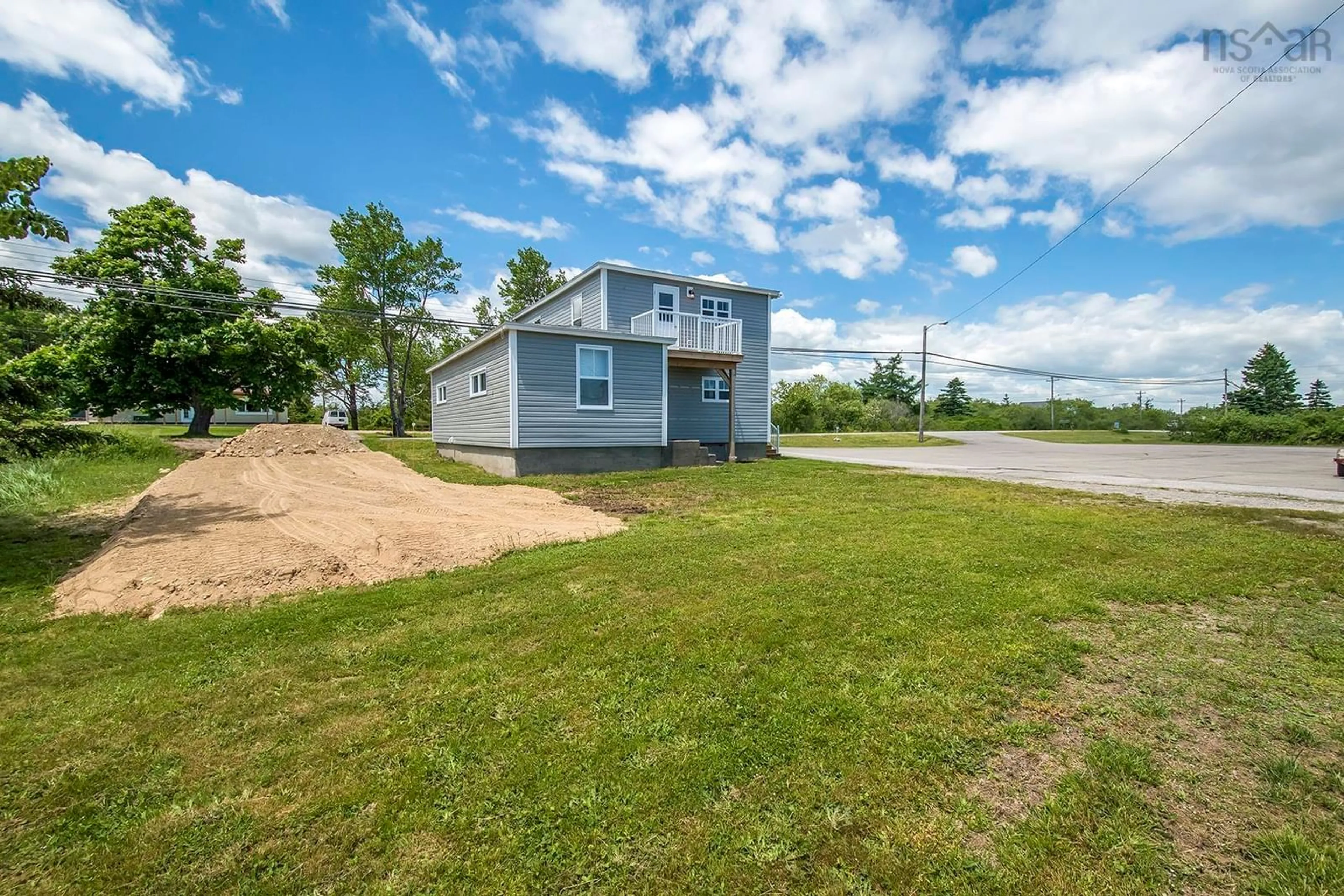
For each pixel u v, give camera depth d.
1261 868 1.57
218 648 3.20
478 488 9.74
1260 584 4.06
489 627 3.45
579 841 1.71
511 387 11.53
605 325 14.98
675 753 2.15
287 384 22.47
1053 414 49.81
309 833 1.75
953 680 2.69
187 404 21.25
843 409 46.38
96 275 18.53
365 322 28.89
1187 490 9.20
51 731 2.33
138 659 3.04
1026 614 3.50
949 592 3.92
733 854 1.66
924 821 1.79
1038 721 2.35
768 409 17.72
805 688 2.63
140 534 5.89
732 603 3.77
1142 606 3.68
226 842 1.72
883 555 4.92
